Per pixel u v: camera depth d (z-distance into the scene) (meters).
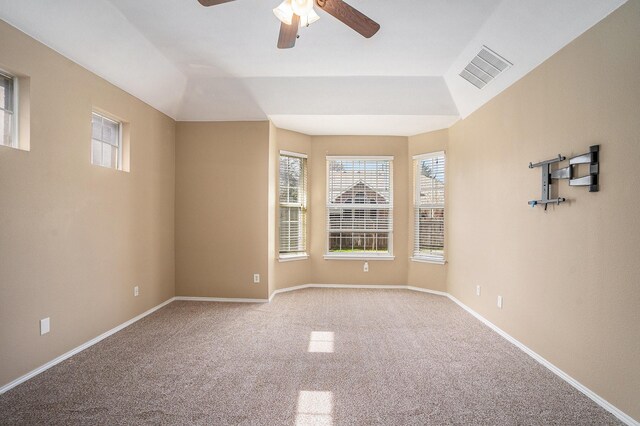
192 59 3.97
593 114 2.48
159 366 2.92
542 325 3.04
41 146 2.78
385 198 5.94
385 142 5.89
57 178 2.94
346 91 4.59
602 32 2.40
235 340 3.53
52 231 2.89
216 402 2.38
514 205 3.50
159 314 4.38
